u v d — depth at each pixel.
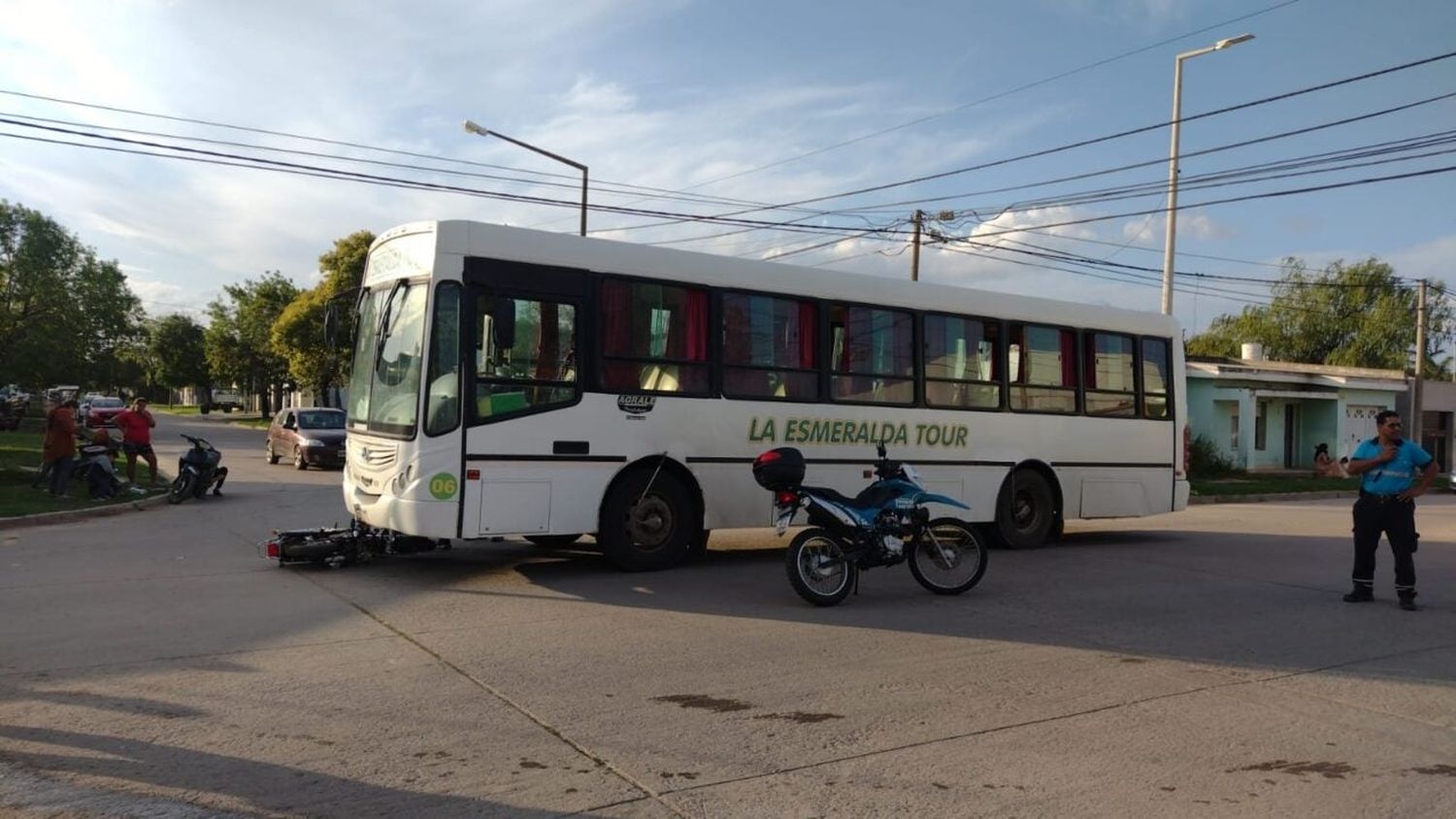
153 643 6.83
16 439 33.56
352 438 10.05
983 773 4.74
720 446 10.35
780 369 10.79
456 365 9.00
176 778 4.44
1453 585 10.48
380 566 10.19
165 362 85.25
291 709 5.44
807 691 6.03
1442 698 6.16
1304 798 4.52
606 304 9.74
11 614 7.73
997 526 12.56
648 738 5.11
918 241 27.20
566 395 9.47
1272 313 56.56
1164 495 13.99
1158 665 6.86
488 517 9.03
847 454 11.21
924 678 6.38
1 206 35.88
